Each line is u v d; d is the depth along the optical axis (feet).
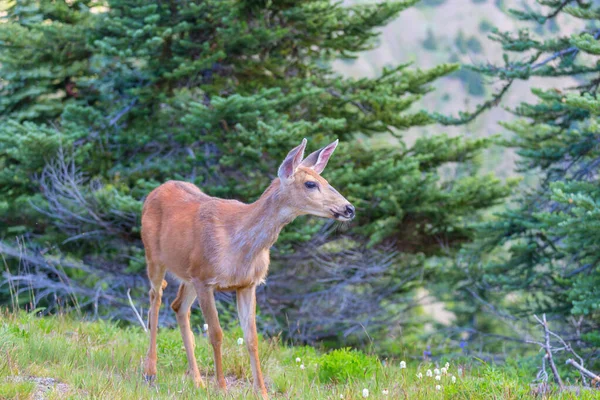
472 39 402.11
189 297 27.20
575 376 39.29
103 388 22.61
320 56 66.80
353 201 55.57
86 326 33.86
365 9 62.90
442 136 61.87
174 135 59.41
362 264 59.16
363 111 63.16
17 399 21.15
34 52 61.98
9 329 27.89
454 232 61.67
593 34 50.44
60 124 62.34
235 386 26.66
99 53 60.80
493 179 61.31
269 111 53.52
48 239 58.34
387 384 25.94
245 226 24.88
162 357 28.63
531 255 51.72
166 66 59.62
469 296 61.31
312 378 28.25
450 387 24.22
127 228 57.77
